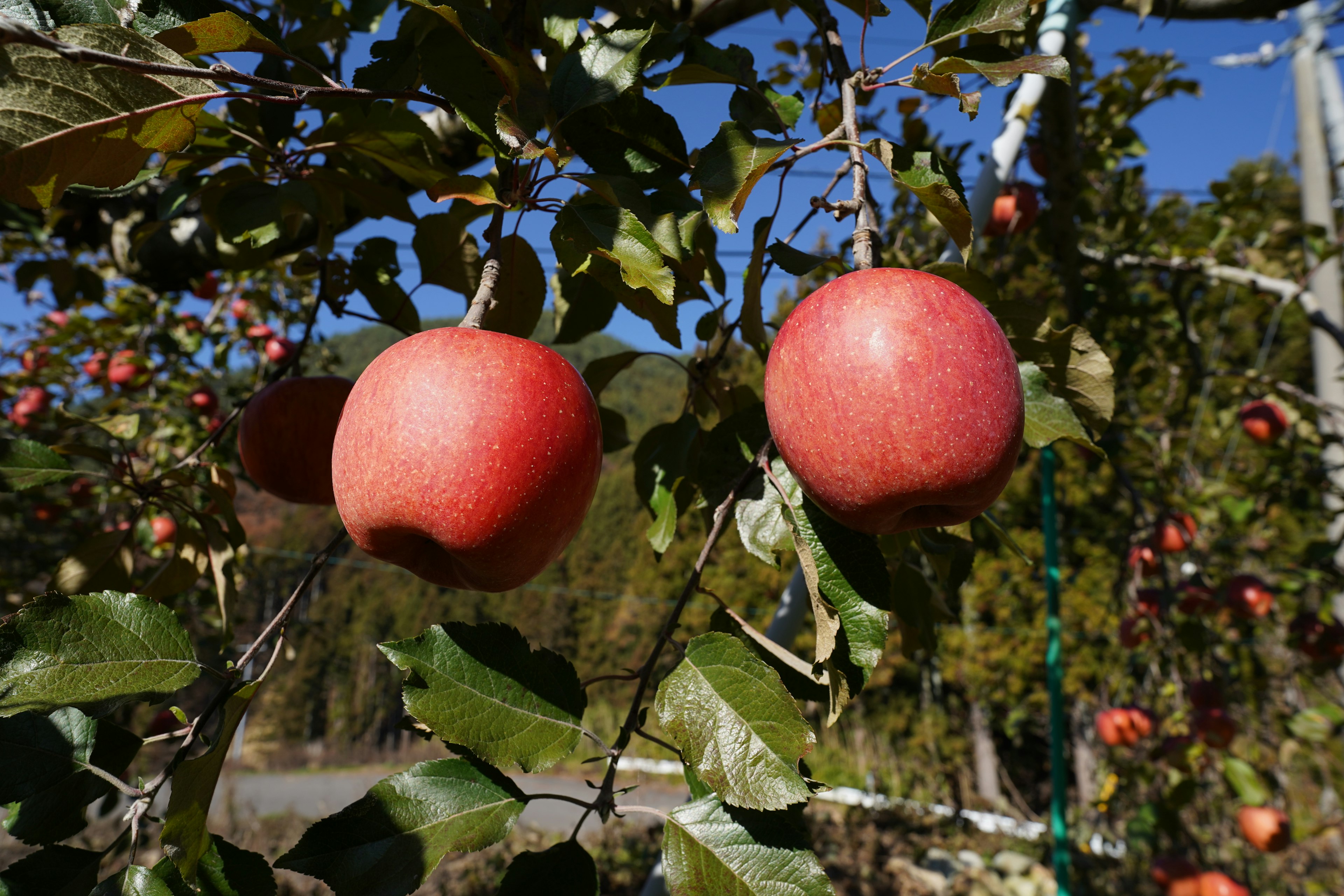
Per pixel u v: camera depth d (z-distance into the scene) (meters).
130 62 0.20
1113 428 1.07
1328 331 1.02
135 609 0.26
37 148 0.22
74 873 0.24
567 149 0.33
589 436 0.27
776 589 3.99
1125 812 1.92
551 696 0.26
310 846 0.23
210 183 0.40
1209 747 0.95
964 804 3.70
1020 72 0.28
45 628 0.24
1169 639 0.98
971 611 3.61
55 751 0.25
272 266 0.88
